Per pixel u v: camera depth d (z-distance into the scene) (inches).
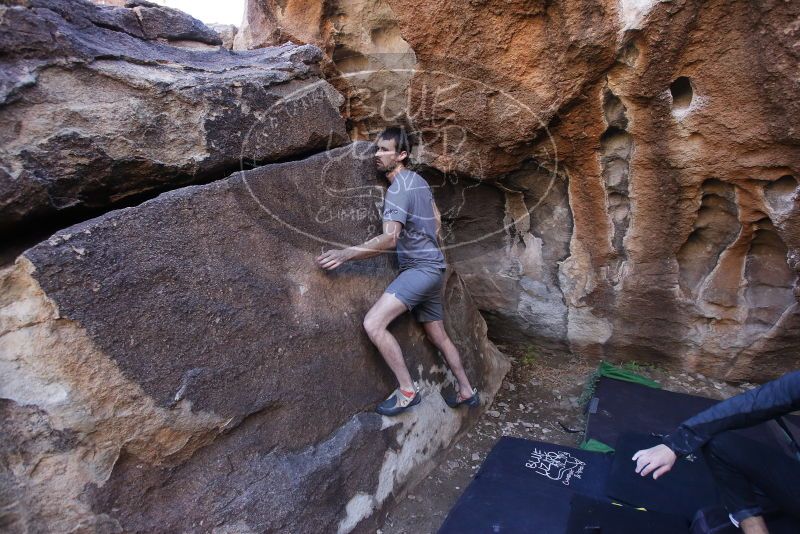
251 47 129.1
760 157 98.8
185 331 70.4
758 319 126.3
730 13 84.5
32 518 59.6
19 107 64.9
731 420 66.5
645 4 85.4
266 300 80.5
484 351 135.9
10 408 58.9
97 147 70.1
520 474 103.0
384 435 95.8
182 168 79.0
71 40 71.4
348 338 93.3
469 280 149.9
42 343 59.6
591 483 100.3
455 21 95.6
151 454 68.1
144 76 75.7
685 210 115.0
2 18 64.9
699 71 92.7
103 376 63.1
